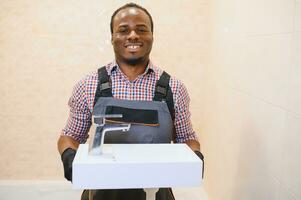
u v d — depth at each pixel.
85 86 1.14
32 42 1.96
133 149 0.96
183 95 1.18
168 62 2.04
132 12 1.08
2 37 1.94
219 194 1.72
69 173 0.98
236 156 1.44
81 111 1.16
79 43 1.98
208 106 1.97
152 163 0.84
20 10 1.92
